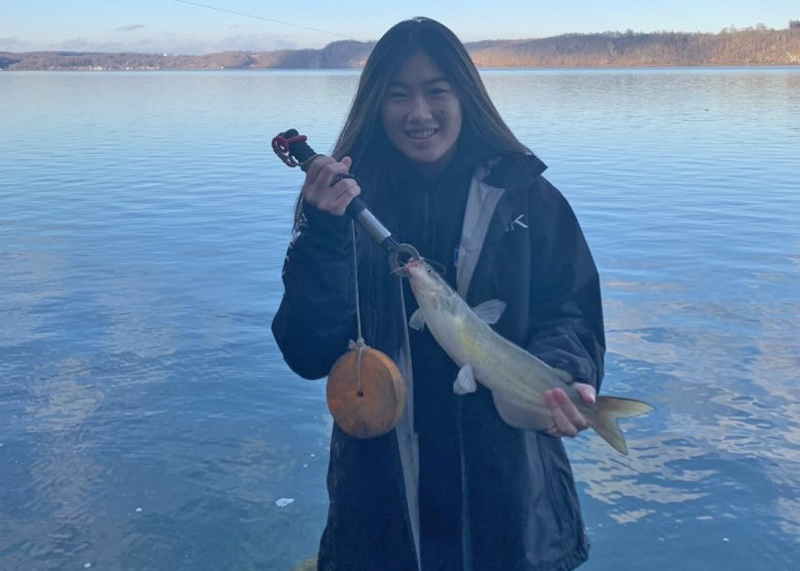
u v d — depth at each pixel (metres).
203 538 4.43
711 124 30.78
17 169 19.53
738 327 7.31
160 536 4.45
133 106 45.78
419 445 2.50
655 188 15.91
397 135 2.53
